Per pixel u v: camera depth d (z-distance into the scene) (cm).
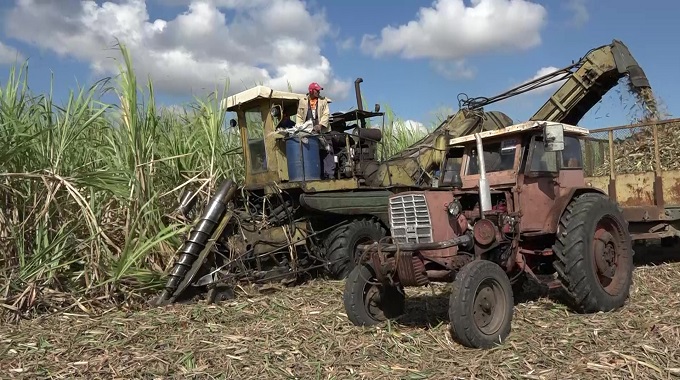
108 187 609
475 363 397
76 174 620
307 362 412
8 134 589
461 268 452
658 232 705
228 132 854
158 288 620
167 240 654
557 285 516
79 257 611
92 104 663
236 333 485
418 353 429
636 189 745
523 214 521
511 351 423
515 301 581
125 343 463
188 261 617
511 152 542
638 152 776
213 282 610
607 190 773
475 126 889
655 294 575
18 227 583
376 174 808
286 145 738
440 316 529
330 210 724
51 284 584
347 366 402
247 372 398
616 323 474
